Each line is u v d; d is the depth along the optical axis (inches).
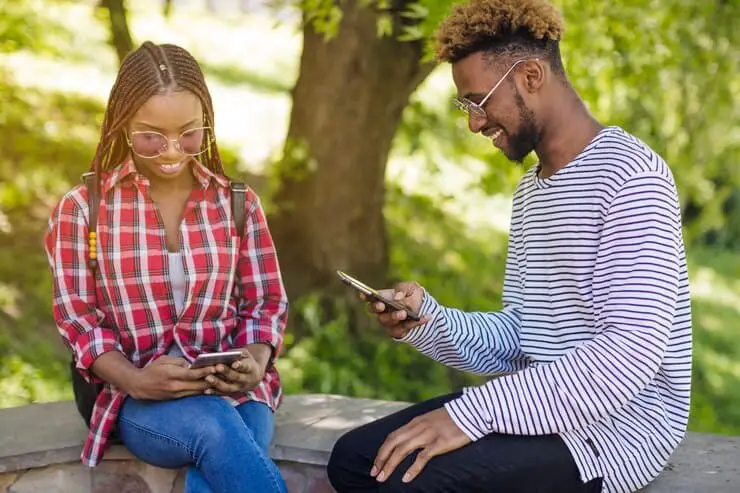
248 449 100.7
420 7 191.5
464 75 98.5
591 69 237.6
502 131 99.0
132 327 109.3
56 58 357.4
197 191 112.0
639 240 90.4
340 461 106.1
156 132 104.6
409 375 268.8
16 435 119.2
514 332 110.5
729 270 487.2
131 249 108.6
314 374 249.9
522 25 95.9
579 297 95.8
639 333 88.9
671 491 104.5
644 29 241.0
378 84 263.0
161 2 475.2
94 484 118.6
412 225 346.9
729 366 377.7
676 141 275.7
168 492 118.7
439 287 307.4
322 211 271.9
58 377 224.7
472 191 378.3
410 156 329.7
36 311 248.5
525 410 91.8
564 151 97.6
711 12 255.8
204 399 104.1
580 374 90.0
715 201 317.4
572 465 95.1
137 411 106.2
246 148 350.3
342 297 272.2
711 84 268.8
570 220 95.3
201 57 431.5
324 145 268.4
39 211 283.6
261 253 115.6
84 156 312.0
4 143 304.0
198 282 109.9
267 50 464.1
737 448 117.0
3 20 289.7
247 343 112.7
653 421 98.0
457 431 93.2
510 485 94.4
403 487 94.7
